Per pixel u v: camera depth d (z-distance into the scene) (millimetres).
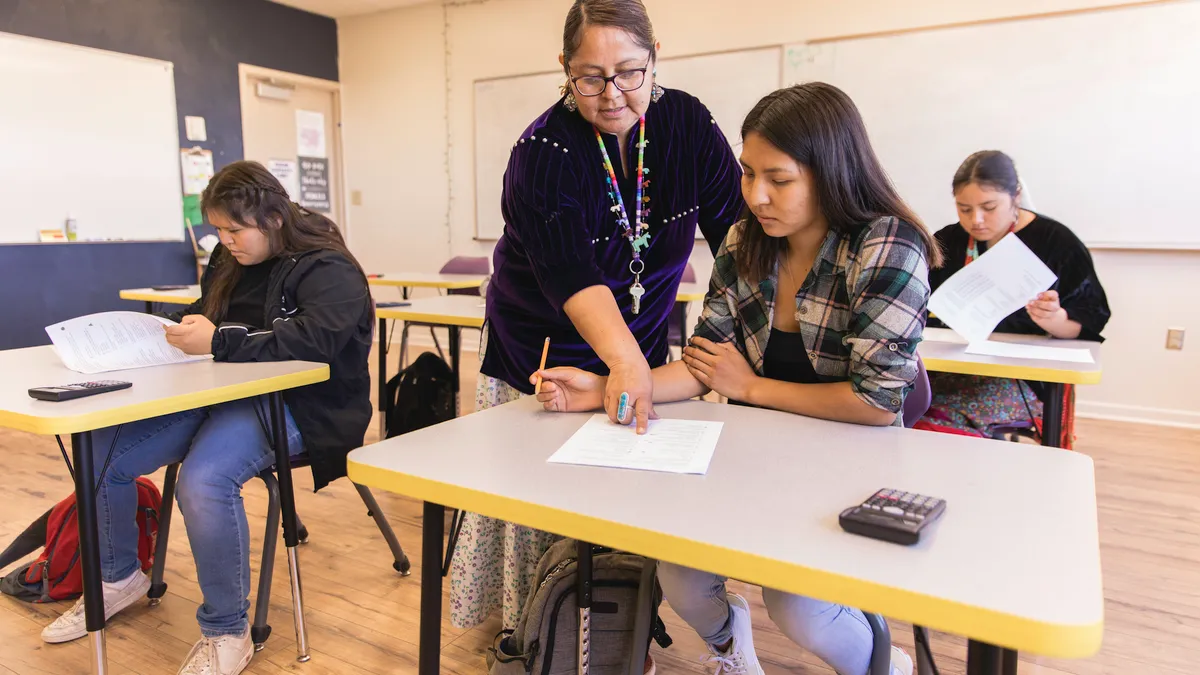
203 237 5230
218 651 1566
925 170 4105
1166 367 3727
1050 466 930
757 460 949
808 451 989
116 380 1436
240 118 5453
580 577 1294
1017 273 1796
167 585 2023
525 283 1422
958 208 2154
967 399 1961
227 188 1744
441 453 980
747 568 676
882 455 971
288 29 5730
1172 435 3498
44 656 1685
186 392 1338
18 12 4191
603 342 1178
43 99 4328
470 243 5762
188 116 5102
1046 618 562
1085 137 3725
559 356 1447
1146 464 3045
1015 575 632
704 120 1421
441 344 5926
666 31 4727
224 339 1657
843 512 734
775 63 4414
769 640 1765
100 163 4621
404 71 5852
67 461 1315
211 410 1694
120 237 4746
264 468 1666
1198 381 3670
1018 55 3807
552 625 1366
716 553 691
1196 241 3572
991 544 695
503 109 5438
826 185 1075
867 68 4172
